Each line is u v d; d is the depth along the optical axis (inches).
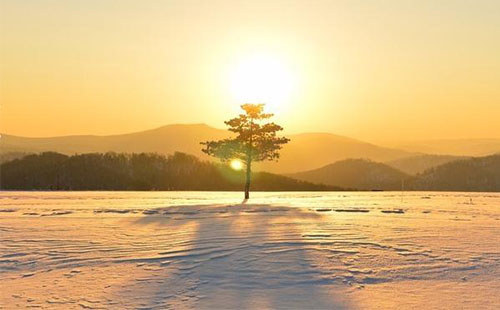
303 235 631.8
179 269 429.7
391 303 326.0
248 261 454.3
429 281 385.7
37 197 2113.7
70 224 836.0
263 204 1517.0
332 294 348.2
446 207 1403.8
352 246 537.3
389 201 1841.8
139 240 612.4
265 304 324.8
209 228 741.9
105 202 1674.5
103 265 453.1
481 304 323.0
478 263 449.7
